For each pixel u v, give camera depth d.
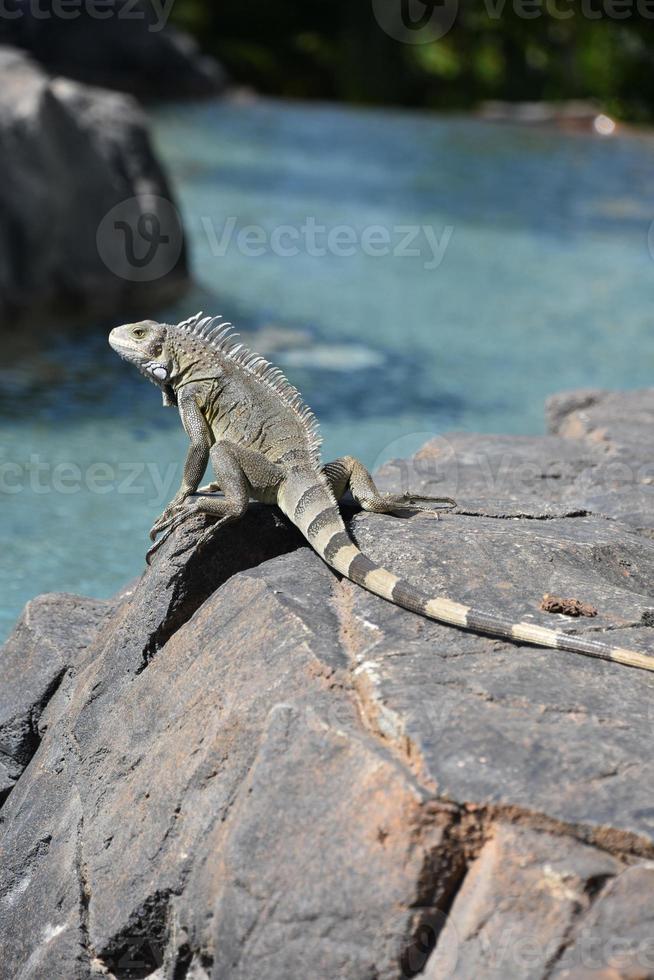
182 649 4.76
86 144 14.47
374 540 5.00
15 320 13.06
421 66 39.47
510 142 30.91
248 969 3.58
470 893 3.43
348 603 4.64
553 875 3.32
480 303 16.30
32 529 8.52
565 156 29.14
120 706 4.85
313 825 3.65
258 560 5.16
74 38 31.53
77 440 10.34
